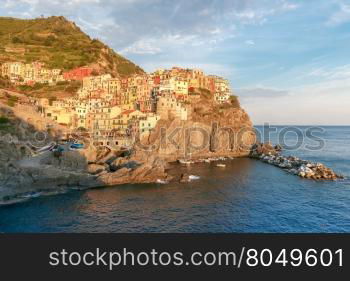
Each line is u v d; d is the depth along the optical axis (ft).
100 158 375.66
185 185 324.39
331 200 276.62
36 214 225.76
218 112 603.67
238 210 244.01
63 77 643.04
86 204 251.80
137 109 534.37
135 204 254.68
